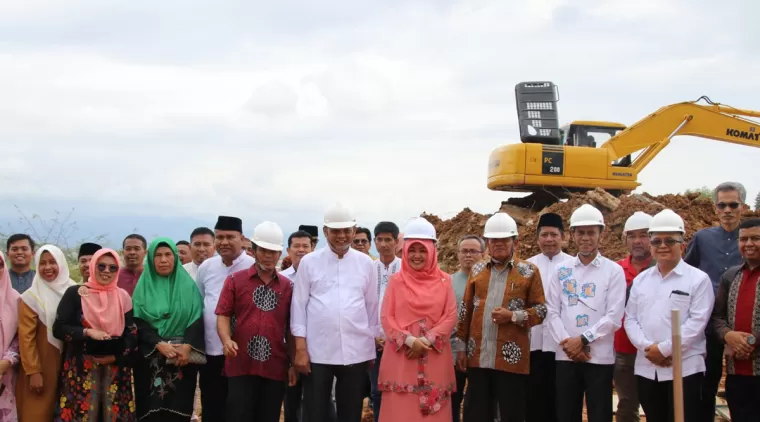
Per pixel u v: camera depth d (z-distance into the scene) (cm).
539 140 1892
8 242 828
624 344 740
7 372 709
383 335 743
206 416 764
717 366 698
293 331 711
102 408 696
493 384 709
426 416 668
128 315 716
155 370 712
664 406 667
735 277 662
